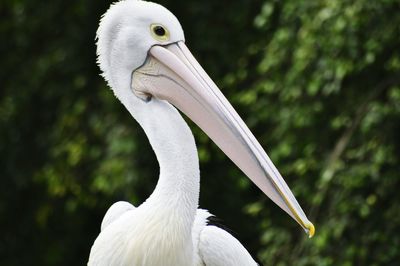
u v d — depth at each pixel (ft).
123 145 50.67
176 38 24.95
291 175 45.52
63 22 56.85
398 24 41.75
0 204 60.18
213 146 49.83
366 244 42.27
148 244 23.76
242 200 52.16
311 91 42.04
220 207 52.47
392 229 42.37
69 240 59.26
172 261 23.84
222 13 51.70
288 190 23.88
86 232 59.16
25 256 60.90
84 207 58.34
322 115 44.55
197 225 25.85
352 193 42.45
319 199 41.52
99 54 25.38
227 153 24.32
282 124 44.42
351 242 42.55
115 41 25.03
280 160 45.60
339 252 42.45
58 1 56.65
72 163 53.62
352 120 43.09
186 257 24.00
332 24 41.83
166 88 24.73
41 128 58.70
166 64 24.70
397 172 42.45
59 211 58.85
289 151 44.01
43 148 59.16
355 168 41.73
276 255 43.75
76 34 56.18
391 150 41.81
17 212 60.90
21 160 59.31
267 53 44.65
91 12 55.98
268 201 45.91
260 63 46.83
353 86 44.55
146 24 24.86
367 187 42.86
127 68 24.98
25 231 60.70
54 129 57.21
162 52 24.77
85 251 59.21
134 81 25.02
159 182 24.08
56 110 58.29
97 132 52.65
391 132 42.22
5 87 59.00
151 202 23.99
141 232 23.85
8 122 58.85
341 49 41.98
